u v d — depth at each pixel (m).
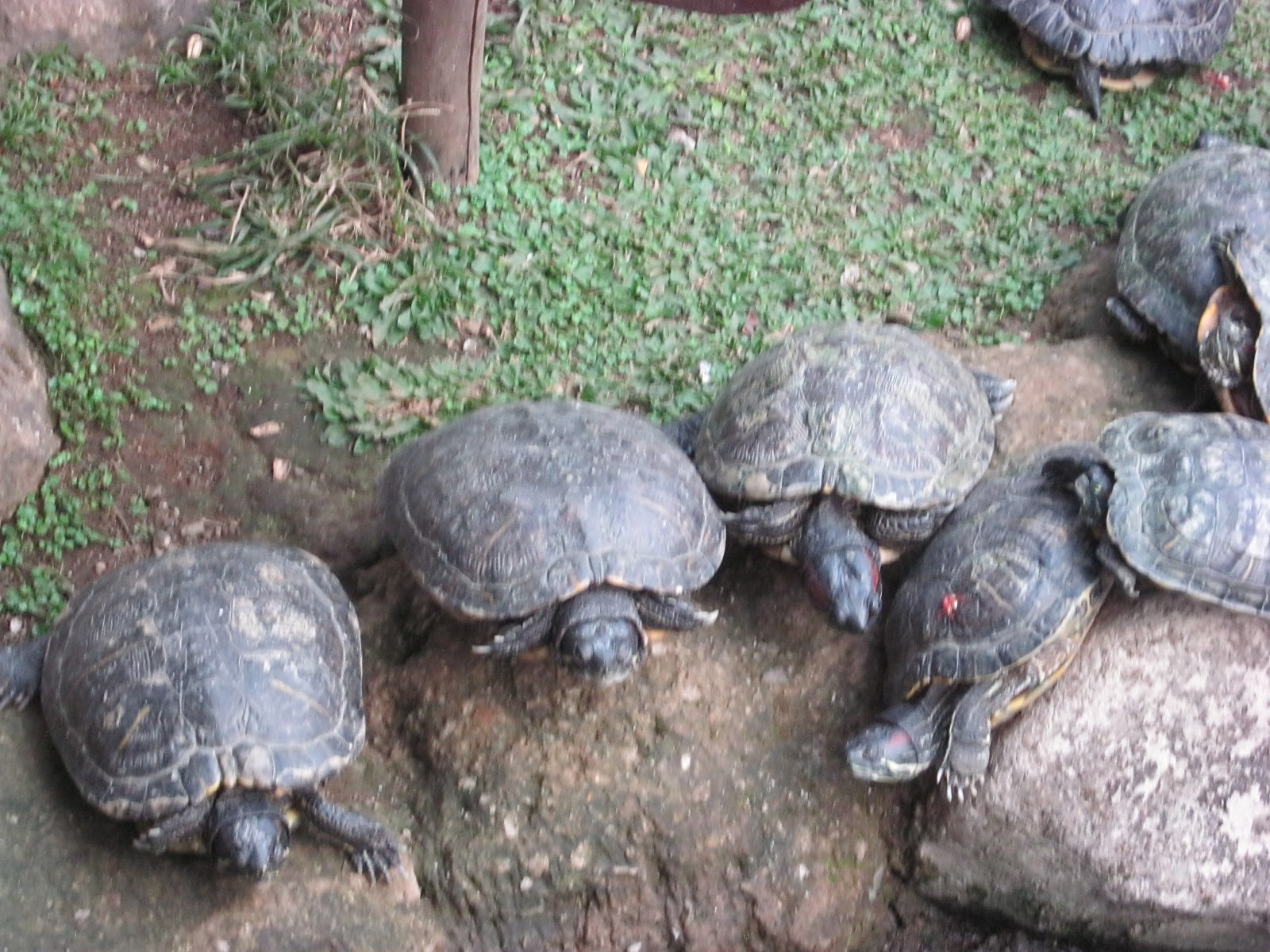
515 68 1.62
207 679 1.17
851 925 1.26
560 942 1.24
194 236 1.48
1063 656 1.22
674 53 1.67
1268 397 1.33
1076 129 1.66
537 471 1.23
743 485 1.27
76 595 1.26
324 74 1.58
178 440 1.39
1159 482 1.23
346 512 1.36
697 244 1.52
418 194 1.52
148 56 1.59
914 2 1.74
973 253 1.55
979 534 1.26
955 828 1.25
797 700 1.28
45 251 1.44
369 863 1.22
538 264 1.49
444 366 1.43
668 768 1.25
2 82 1.54
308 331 1.44
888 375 1.29
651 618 1.24
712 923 1.25
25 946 1.17
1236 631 1.24
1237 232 1.38
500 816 1.24
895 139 1.63
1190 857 1.22
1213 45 1.68
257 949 1.19
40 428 1.36
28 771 1.21
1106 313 1.48
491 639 1.27
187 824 1.17
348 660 1.22
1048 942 1.28
